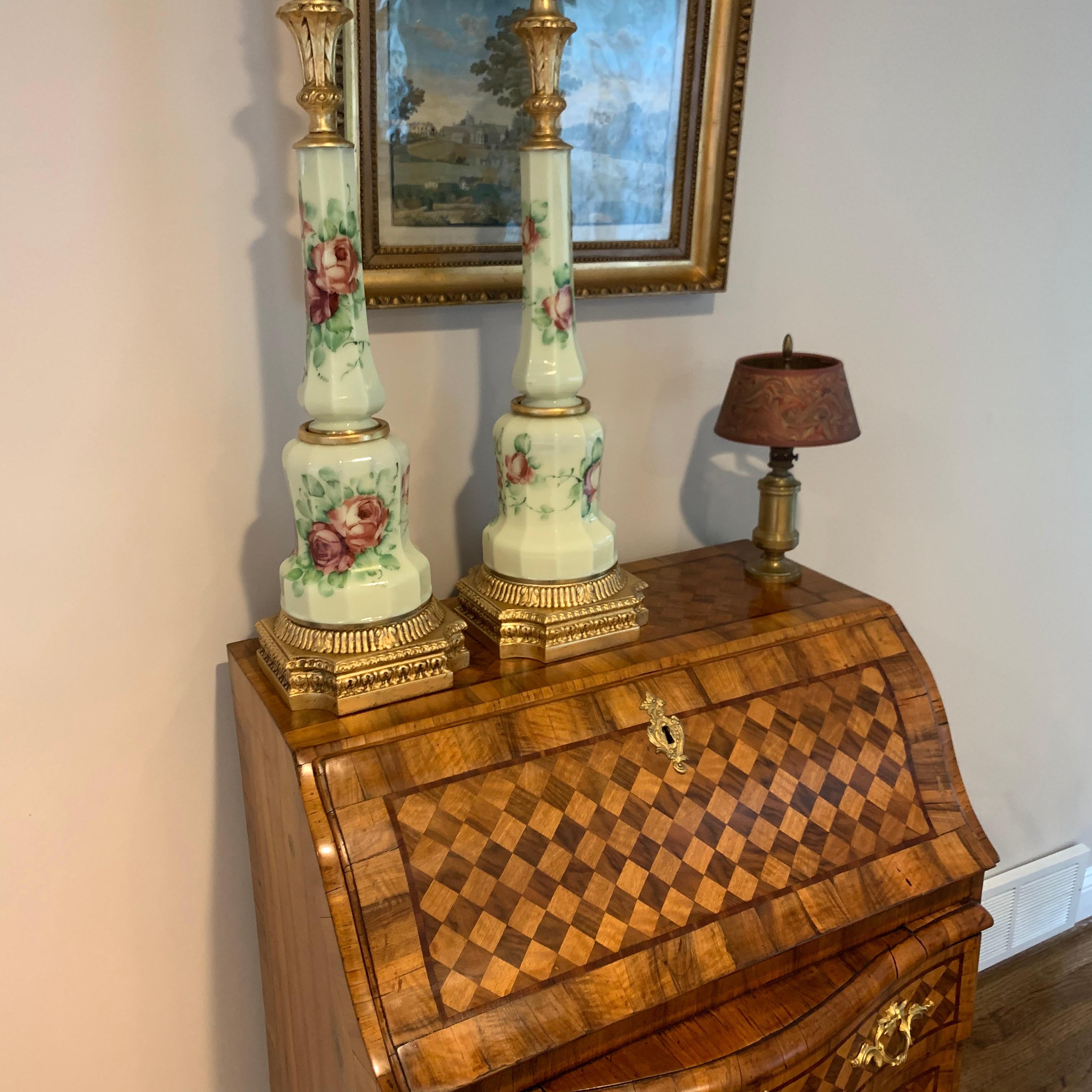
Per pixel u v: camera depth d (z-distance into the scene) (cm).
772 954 89
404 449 91
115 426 98
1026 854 193
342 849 80
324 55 79
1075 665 185
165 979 116
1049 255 154
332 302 84
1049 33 141
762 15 118
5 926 106
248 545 107
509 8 102
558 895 84
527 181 93
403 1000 77
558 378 96
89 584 101
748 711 99
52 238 91
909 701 108
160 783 110
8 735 101
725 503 140
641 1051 83
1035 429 163
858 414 146
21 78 86
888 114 132
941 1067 109
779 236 130
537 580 100
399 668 89
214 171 95
